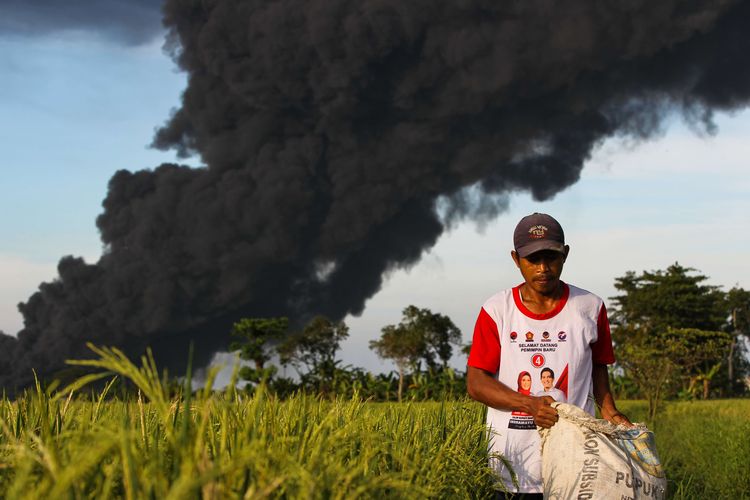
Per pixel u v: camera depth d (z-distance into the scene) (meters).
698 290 72.94
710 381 61.22
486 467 3.03
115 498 1.41
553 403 2.85
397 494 1.84
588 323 3.08
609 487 2.62
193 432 1.37
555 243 2.89
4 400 2.25
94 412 1.94
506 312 3.11
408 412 3.25
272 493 1.47
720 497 7.38
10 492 1.16
